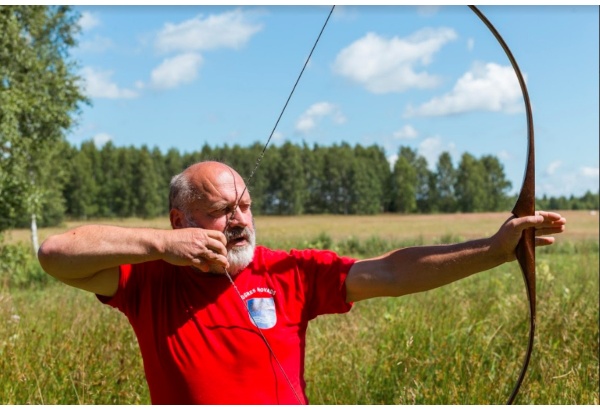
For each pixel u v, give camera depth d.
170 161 89.50
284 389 2.34
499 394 3.99
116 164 84.94
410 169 100.56
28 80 15.16
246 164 93.75
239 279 2.42
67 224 56.84
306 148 99.81
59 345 4.48
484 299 6.75
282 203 94.62
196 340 2.35
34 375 3.84
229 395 2.31
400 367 4.43
